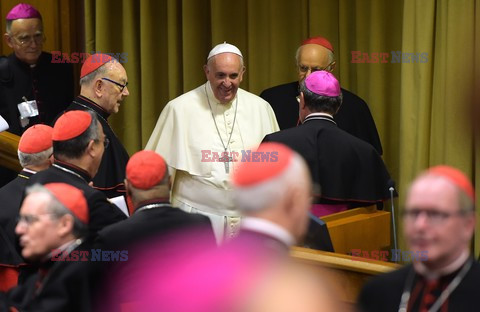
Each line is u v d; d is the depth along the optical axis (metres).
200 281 6.90
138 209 13.84
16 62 24.69
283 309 6.02
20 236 13.00
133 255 13.28
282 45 26.78
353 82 26.19
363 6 25.50
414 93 23.34
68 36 28.81
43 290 12.73
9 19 24.36
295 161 9.05
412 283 10.30
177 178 21.84
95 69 20.48
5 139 21.22
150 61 27.91
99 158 15.77
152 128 28.17
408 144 23.47
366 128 23.89
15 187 16.52
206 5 27.69
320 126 17.91
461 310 9.80
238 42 27.31
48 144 16.66
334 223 16.81
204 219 14.05
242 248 8.43
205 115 21.62
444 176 9.92
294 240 8.97
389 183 17.55
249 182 8.88
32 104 24.45
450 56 22.14
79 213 12.95
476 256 22.03
